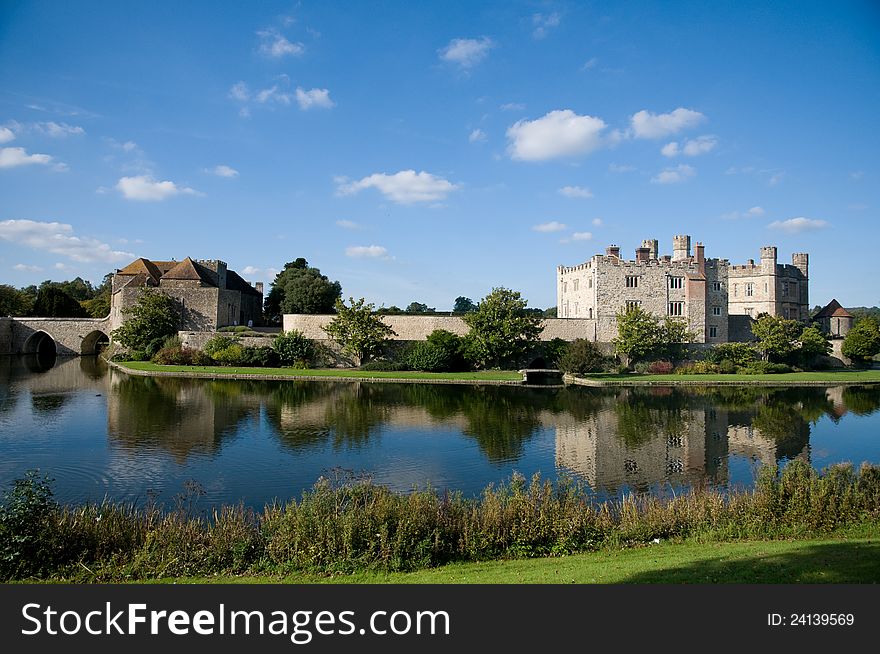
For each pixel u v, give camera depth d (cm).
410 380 5888
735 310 8844
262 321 9756
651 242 8294
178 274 8206
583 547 1542
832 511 1669
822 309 9750
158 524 1547
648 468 2688
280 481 2380
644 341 6994
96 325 8788
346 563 1374
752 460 2862
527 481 2411
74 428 3316
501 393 5144
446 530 1500
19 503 1364
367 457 2791
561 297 8762
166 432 3247
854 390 5547
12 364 7238
